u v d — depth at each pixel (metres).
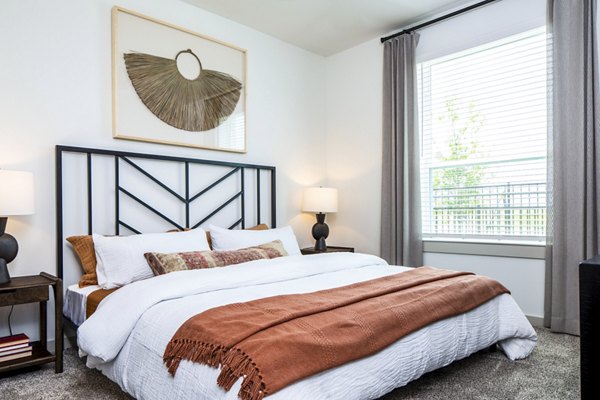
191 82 3.21
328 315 1.54
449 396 1.81
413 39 3.58
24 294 2.07
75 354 2.43
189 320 1.53
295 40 3.98
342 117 4.25
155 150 3.01
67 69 2.60
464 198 3.42
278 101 3.93
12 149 2.39
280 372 1.18
